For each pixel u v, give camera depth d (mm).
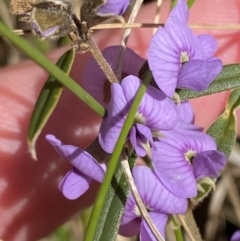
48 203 168
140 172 116
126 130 108
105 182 109
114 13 111
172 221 126
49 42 187
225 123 131
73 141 168
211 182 120
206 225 190
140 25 126
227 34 178
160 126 115
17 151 167
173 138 118
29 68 174
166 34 113
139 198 115
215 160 116
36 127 116
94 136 169
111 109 111
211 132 131
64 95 169
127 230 127
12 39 104
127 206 124
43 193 168
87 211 177
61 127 168
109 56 127
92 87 125
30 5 107
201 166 117
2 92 170
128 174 116
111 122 112
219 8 180
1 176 167
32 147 115
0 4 188
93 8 110
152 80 117
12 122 168
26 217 169
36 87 172
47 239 181
